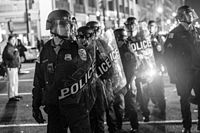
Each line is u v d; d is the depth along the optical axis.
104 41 4.47
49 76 3.46
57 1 32.78
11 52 10.05
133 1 65.00
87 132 3.44
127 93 5.64
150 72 6.02
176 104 8.05
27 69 20.61
